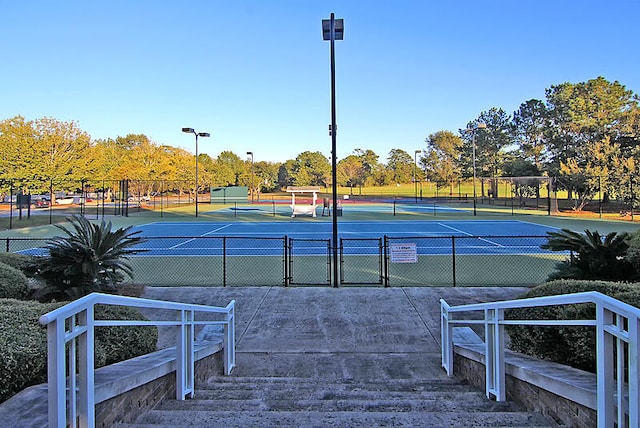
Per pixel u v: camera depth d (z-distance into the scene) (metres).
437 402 3.91
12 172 42.28
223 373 5.57
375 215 34.88
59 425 2.07
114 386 2.87
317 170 83.19
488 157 60.94
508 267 12.64
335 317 7.95
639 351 1.92
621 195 31.39
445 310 5.65
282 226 26.48
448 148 67.06
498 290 9.55
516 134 55.19
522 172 50.12
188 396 4.16
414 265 13.00
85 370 2.40
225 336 5.56
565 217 31.03
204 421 3.21
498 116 60.12
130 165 54.34
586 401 2.60
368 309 8.38
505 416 3.19
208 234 22.36
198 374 4.80
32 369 3.11
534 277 11.30
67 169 45.34
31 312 3.64
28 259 8.74
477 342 6.03
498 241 18.52
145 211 39.97
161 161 56.34
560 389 2.91
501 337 3.80
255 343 6.80
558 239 7.41
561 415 2.96
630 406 1.95
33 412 2.42
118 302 2.76
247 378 5.18
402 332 7.21
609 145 33.97
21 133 43.44
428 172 70.44
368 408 3.82
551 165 46.44
